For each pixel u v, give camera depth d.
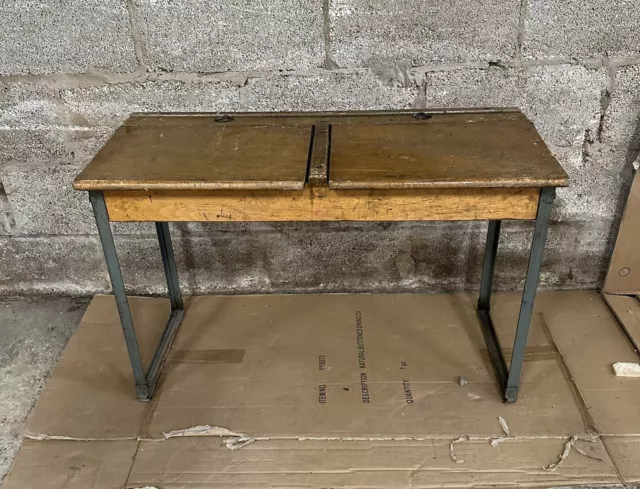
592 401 1.87
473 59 1.99
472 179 1.48
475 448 1.73
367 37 1.96
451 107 2.05
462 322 2.22
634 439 1.75
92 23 1.94
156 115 1.97
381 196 1.55
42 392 1.95
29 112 2.09
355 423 1.82
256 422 1.83
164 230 2.12
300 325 2.22
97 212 1.59
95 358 2.10
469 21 1.93
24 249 2.34
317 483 1.64
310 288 2.40
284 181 1.49
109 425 1.83
